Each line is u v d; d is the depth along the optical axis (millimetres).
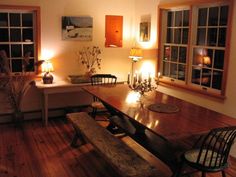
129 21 6117
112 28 5953
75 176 3371
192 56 4785
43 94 5125
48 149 4121
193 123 2971
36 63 5129
